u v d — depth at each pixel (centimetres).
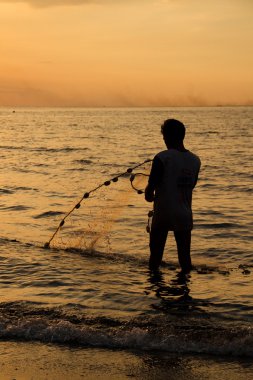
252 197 1334
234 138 4419
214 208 1163
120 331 466
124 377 395
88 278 634
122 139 4278
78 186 1539
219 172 1939
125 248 789
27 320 486
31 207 1155
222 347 435
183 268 658
